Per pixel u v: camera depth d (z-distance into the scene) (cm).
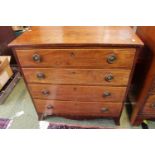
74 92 122
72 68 106
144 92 118
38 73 111
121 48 92
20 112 163
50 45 94
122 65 100
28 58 103
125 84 112
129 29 112
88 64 102
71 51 96
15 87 198
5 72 184
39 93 126
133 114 141
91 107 133
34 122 152
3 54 209
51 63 104
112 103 127
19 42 97
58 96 127
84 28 114
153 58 103
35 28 119
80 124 149
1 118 157
